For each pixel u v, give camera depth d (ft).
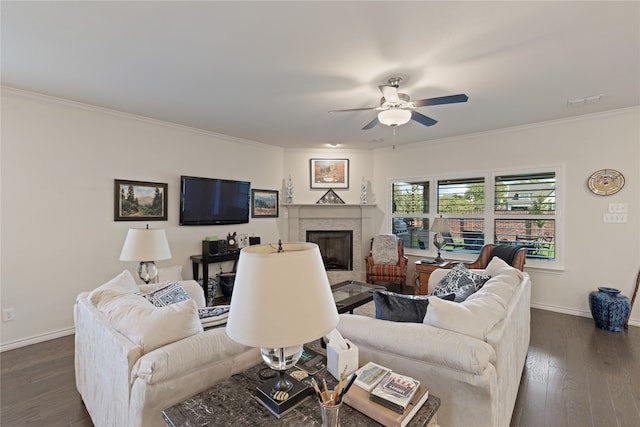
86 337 6.33
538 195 13.84
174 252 14.08
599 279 12.45
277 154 18.76
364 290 12.23
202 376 4.69
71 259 11.10
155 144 13.34
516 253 12.48
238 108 11.70
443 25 6.49
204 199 14.97
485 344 4.60
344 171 19.36
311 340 3.15
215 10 6.02
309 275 3.31
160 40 7.09
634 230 11.75
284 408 3.82
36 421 6.51
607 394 7.43
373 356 5.34
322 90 9.91
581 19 6.28
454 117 12.78
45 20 6.31
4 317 9.82
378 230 19.22
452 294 6.64
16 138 10.01
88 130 11.46
